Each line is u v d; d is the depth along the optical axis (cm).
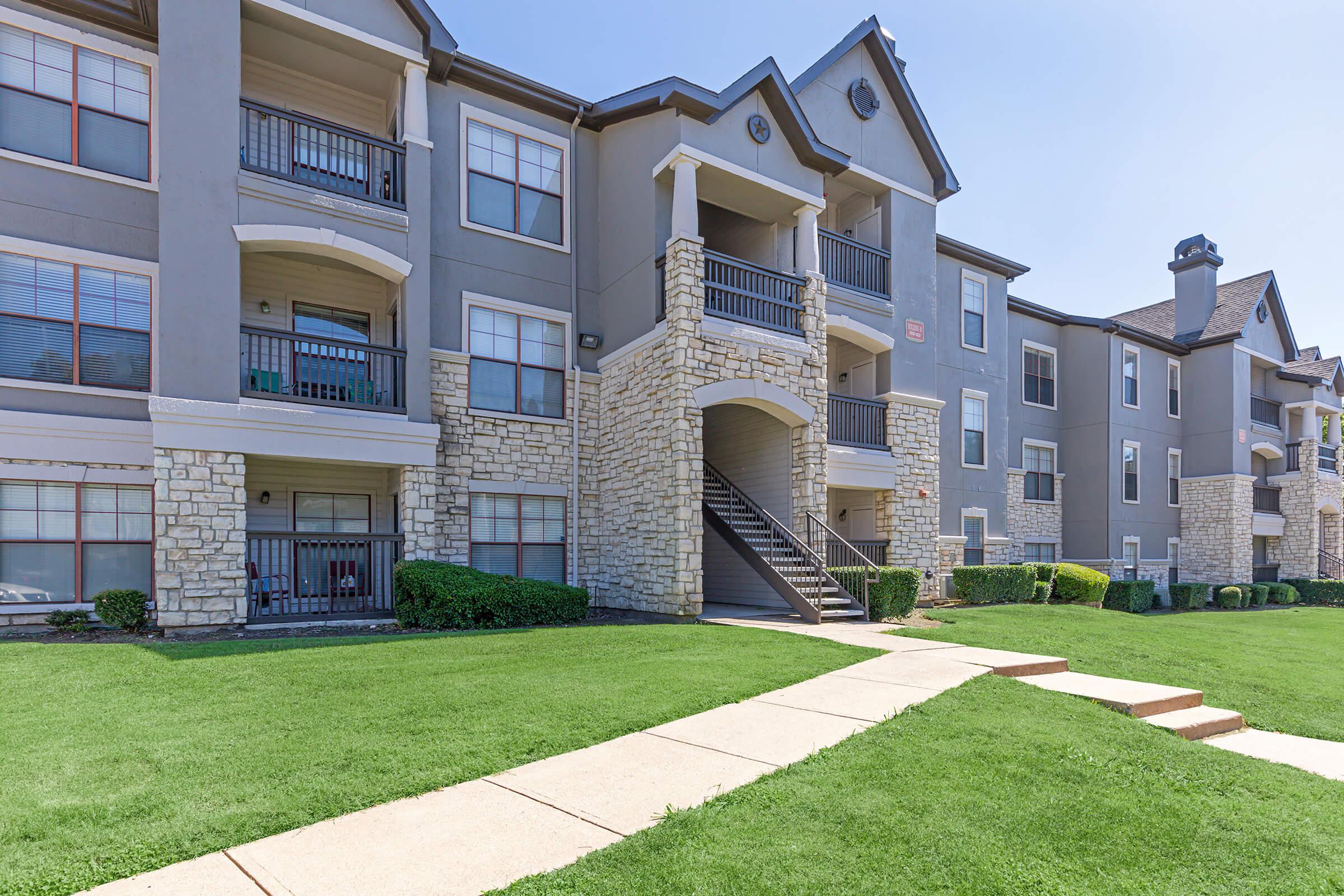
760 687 698
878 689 702
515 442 1389
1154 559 2541
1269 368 3020
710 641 962
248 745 507
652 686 687
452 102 1365
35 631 1038
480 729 549
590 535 1473
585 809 415
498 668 761
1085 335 2433
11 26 1062
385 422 1166
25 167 1061
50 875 333
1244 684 870
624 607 1395
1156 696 698
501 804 421
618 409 1444
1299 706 777
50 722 557
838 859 357
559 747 518
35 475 1045
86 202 1098
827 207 1881
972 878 344
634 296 1412
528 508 1408
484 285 1378
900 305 1755
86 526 1086
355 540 1142
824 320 1497
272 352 1257
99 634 1027
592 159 1536
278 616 1079
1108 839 393
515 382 1405
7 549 1037
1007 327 2205
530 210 1446
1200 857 379
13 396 1041
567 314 1471
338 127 1181
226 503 1043
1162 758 539
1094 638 1166
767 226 1602
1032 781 470
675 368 1267
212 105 1078
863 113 1706
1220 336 2662
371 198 1194
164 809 405
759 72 1393
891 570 1314
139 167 1142
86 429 1080
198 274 1050
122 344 1117
